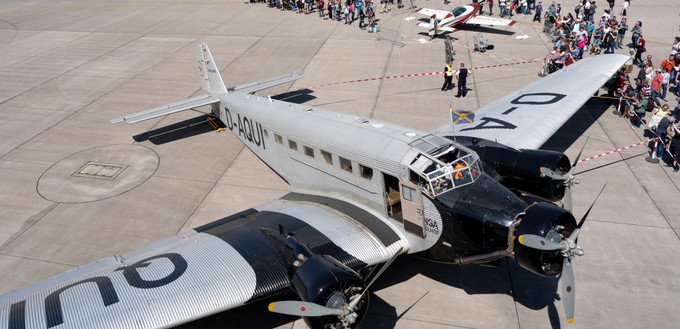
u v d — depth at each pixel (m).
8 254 12.43
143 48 28.89
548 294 10.79
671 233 12.45
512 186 12.03
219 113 17.86
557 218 9.01
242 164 16.47
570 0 38.91
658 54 25.80
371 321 10.18
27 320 8.38
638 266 11.38
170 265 9.74
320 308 8.23
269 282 9.22
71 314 8.48
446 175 9.97
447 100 20.59
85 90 22.89
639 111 17.92
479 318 10.20
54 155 17.22
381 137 11.17
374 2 38.88
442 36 29.81
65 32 32.75
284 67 25.03
